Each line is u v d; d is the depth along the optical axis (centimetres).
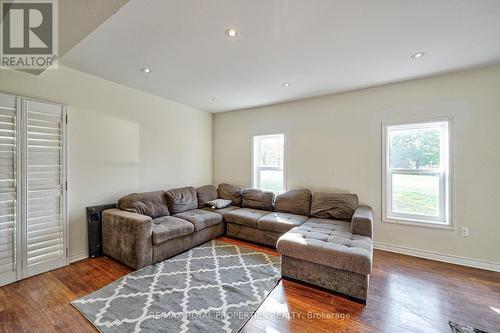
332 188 341
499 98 240
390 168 305
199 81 289
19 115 214
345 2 146
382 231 303
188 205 356
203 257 270
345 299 190
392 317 167
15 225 211
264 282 215
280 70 255
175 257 269
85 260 261
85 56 223
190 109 418
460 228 258
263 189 423
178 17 161
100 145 282
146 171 340
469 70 252
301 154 368
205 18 162
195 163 431
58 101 244
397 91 292
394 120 294
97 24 152
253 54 218
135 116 322
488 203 246
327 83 294
